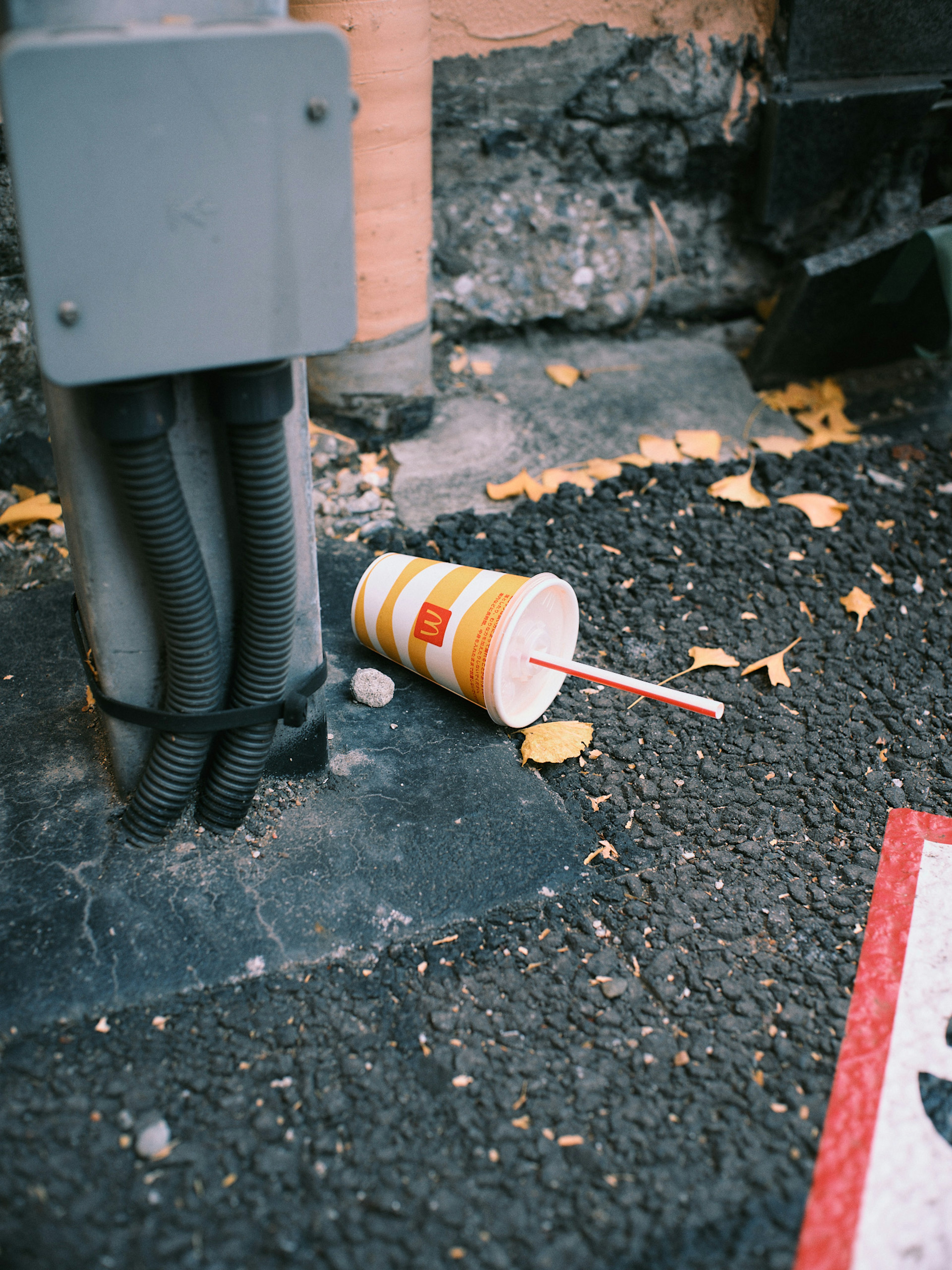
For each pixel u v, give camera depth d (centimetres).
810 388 401
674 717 258
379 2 273
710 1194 161
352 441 349
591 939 201
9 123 128
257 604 185
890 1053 183
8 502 315
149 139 135
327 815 221
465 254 384
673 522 326
